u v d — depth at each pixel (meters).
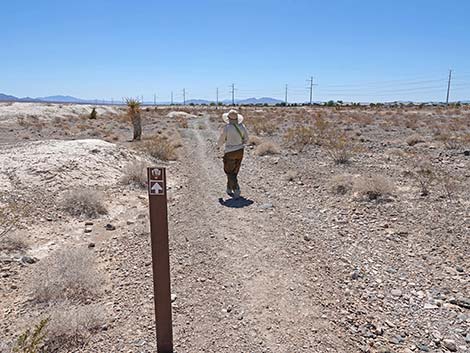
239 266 5.35
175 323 4.00
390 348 3.69
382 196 8.80
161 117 51.66
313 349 3.62
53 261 5.05
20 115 38.00
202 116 55.06
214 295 4.57
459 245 6.13
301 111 63.72
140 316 4.13
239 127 8.77
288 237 6.46
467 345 3.77
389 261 5.64
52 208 7.77
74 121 40.56
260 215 7.67
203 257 5.66
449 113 47.84
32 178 9.14
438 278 5.14
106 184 10.10
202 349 3.59
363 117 39.09
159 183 3.27
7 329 3.82
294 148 17.25
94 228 7.09
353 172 11.79
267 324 3.99
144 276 5.07
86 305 4.27
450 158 13.98
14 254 5.63
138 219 7.67
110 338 3.75
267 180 11.04
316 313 4.22
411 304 4.50
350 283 4.95
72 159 10.80
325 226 7.07
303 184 10.45
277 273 5.14
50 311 4.07
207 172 12.51
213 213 7.85
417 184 9.96
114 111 63.09
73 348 3.59
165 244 3.35
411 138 18.66
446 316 4.27
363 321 4.13
